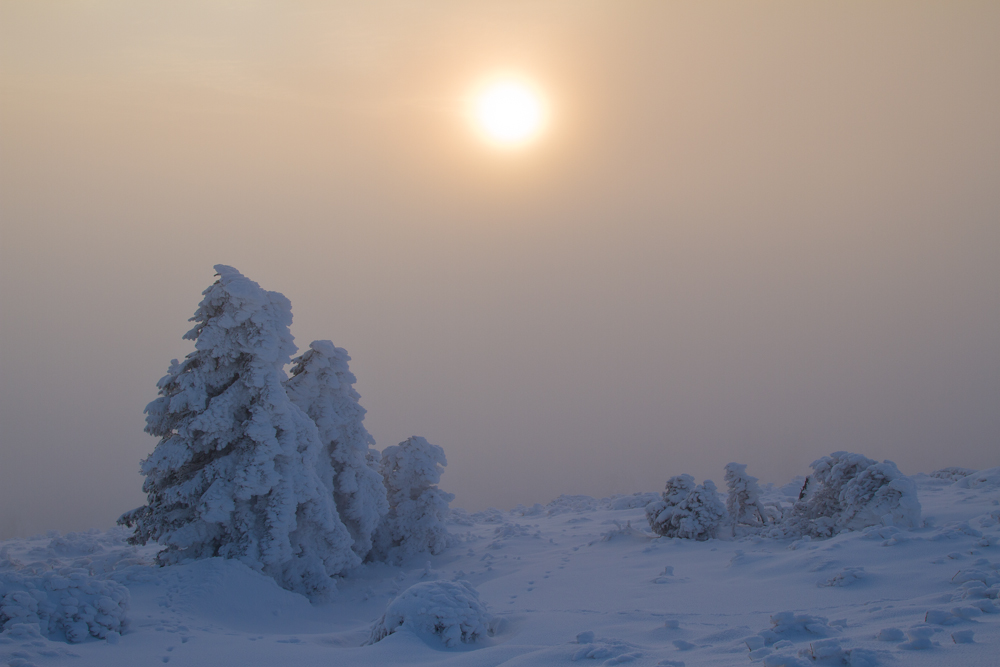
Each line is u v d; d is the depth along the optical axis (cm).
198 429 1392
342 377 1756
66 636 849
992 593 726
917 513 1289
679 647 675
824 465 1508
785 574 1102
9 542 2147
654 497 2495
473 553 1778
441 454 1911
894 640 567
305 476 1438
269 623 1184
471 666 691
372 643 875
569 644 730
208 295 1466
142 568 1244
